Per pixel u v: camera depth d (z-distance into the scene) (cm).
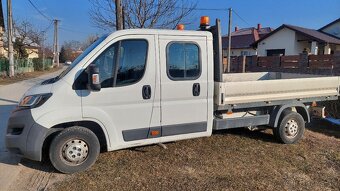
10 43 2630
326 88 689
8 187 439
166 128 530
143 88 505
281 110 641
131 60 500
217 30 558
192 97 541
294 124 659
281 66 1556
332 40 2723
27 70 3731
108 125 492
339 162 567
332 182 483
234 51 4234
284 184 470
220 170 511
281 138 652
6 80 2336
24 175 479
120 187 446
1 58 2778
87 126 501
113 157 552
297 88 645
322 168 536
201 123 555
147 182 462
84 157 490
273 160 564
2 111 971
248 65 1823
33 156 462
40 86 487
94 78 457
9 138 475
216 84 558
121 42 494
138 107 507
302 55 1404
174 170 506
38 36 5056
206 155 574
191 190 442
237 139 677
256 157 575
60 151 475
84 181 460
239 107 588
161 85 517
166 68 519
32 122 457
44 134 458
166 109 526
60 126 484
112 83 489
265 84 600
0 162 527
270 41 3006
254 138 690
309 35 2686
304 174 509
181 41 528
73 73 473
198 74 542
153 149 595
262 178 486
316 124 873
